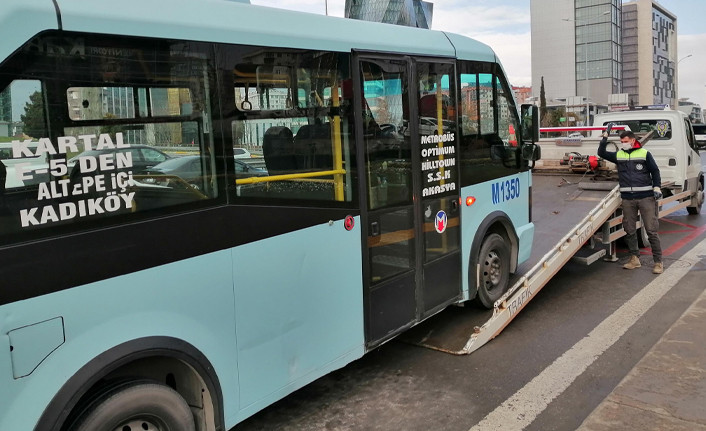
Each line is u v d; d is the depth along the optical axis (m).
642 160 7.44
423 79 4.66
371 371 4.65
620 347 5.00
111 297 2.59
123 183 2.65
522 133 6.30
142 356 2.67
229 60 3.12
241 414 3.23
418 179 4.61
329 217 3.77
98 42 2.56
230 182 3.13
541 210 8.54
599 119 11.39
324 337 3.77
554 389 4.24
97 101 2.57
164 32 2.81
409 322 4.57
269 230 3.35
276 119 3.40
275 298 3.40
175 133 2.87
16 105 2.31
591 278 7.37
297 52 3.54
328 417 3.94
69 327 2.45
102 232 2.56
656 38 120.12
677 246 9.16
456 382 4.41
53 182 2.42
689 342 4.95
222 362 3.10
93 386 2.68
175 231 2.85
